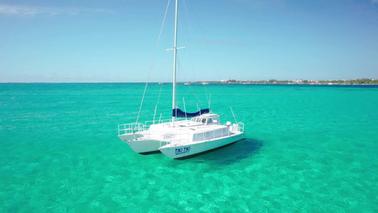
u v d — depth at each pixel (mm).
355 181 13766
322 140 22609
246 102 60625
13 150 18906
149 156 17500
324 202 11562
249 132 25938
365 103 57625
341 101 62781
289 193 12398
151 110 44656
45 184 13102
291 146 20594
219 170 15203
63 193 12188
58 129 26953
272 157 17703
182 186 13062
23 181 13414
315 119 34500
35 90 117812
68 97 74250
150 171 14945
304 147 20281
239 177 14211
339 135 24672
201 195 12148
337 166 15992
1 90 115688
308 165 16141
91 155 17797
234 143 20234
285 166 15953
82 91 111000
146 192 12391
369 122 32156
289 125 29984
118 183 13336
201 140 16984
